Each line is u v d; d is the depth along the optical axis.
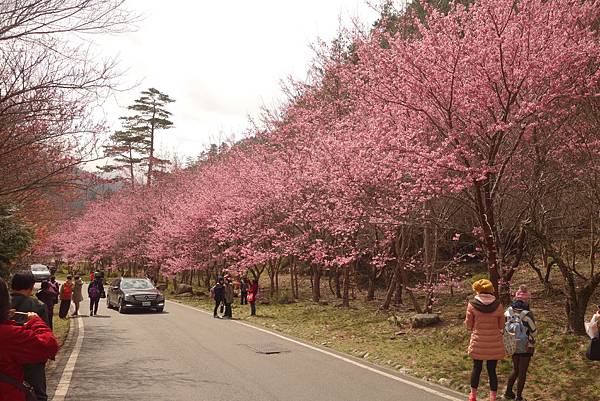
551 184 11.61
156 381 7.93
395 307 17.77
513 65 10.15
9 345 3.19
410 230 16.22
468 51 10.49
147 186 45.47
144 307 20.22
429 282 14.66
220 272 30.77
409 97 11.42
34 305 5.14
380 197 14.23
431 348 10.70
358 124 15.76
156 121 52.47
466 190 11.37
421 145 12.05
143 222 42.66
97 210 53.66
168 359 9.86
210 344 11.84
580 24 11.13
